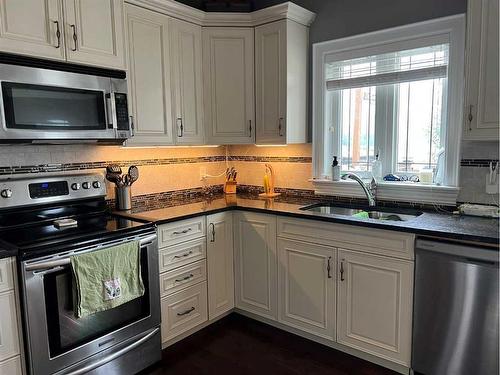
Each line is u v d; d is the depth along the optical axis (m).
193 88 2.89
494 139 2.02
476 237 1.81
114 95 2.30
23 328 1.78
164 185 3.10
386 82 2.64
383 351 2.23
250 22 2.91
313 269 2.48
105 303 1.98
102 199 2.55
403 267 2.09
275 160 3.30
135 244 2.13
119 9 2.31
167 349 2.54
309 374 2.26
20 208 2.16
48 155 2.40
